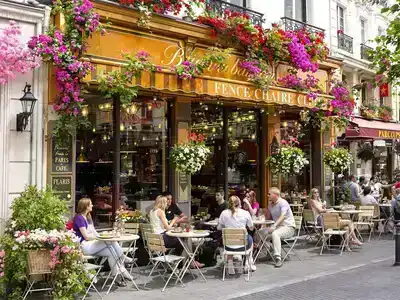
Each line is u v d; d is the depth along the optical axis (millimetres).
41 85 8594
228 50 10625
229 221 8891
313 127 14977
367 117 17906
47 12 8594
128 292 7609
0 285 6965
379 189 18016
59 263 6762
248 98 11125
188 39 10812
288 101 12141
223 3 12031
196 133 11875
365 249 11570
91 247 7789
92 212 9750
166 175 11242
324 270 9211
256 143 13672
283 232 9820
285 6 14695
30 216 7188
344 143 18031
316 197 12000
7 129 8156
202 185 12070
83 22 8578
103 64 8773
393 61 13180
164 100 11234
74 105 8617
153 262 8844
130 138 10586
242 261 8883
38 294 7184
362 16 19297
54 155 8859
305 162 13211
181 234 8305
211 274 8922
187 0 11133
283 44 12391
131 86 9047
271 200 10211
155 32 10281
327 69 14812
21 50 8055
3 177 8094
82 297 7262
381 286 7828
